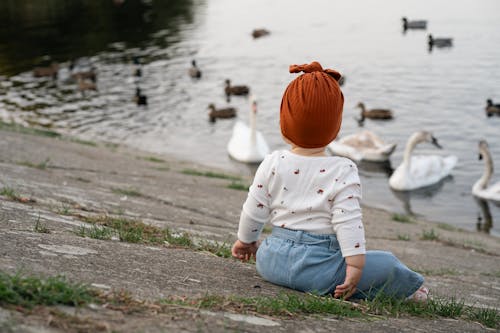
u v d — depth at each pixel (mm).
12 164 9797
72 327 2594
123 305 2955
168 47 34094
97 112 23938
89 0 48594
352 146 21047
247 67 30078
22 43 36031
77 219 5871
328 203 3637
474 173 19000
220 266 4559
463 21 38219
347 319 3447
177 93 26547
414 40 34094
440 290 5906
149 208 8164
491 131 21594
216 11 43969
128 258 4109
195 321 2930
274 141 21859
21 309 2641
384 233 10562
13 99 25672
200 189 11820
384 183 18844
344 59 30875
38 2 48281
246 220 3877
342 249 3562
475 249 10344
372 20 39812
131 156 16828
